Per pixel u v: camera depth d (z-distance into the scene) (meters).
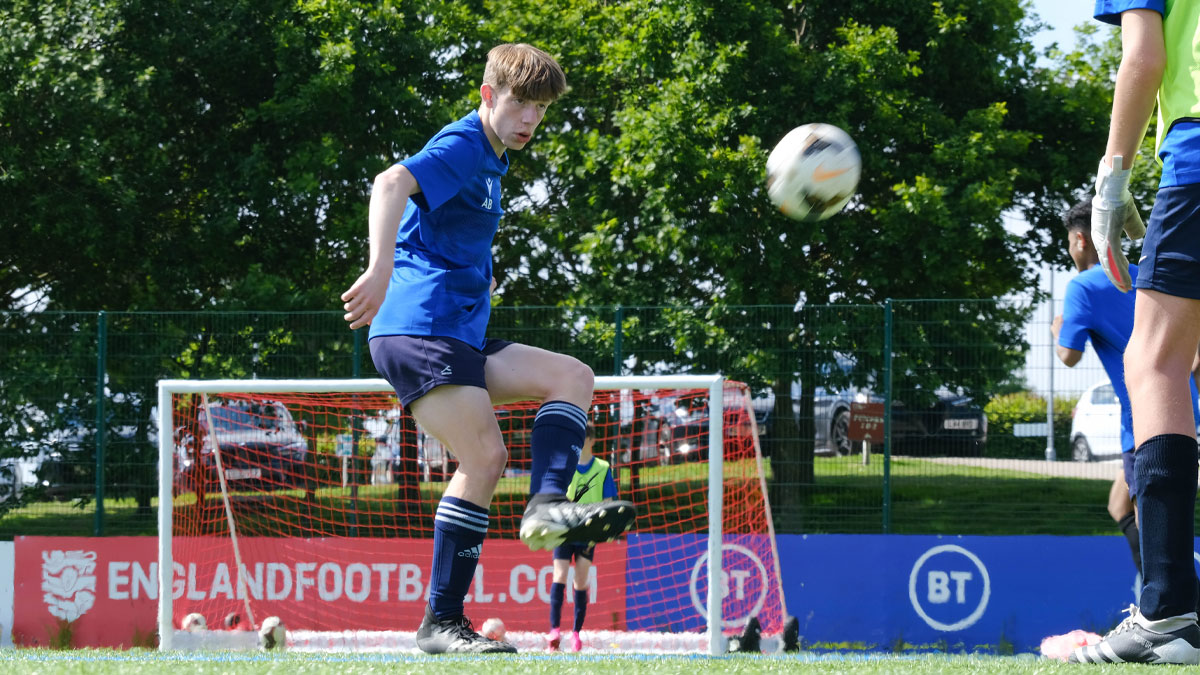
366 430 32.09
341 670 7.42
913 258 44.31
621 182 43.72
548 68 9.77
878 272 44.16
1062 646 22.66
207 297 49.59
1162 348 8.26
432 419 9.49
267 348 33.62
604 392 31.41
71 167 44.31
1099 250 8.77
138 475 33.53
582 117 54.78
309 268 50.81
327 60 47.50
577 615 27.80
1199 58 7.95
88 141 43.88
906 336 31.86
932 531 31.52
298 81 49.91
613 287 45.09
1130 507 17.06
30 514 33.44
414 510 31.75
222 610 29.48
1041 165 50.09
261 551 29.95
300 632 27.06
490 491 9.78
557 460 9.03
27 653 11.62
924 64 49.28
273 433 31.75
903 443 31.80
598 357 32.69
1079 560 30.08
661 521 30.86
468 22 53.53
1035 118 50.34
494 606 29.92
